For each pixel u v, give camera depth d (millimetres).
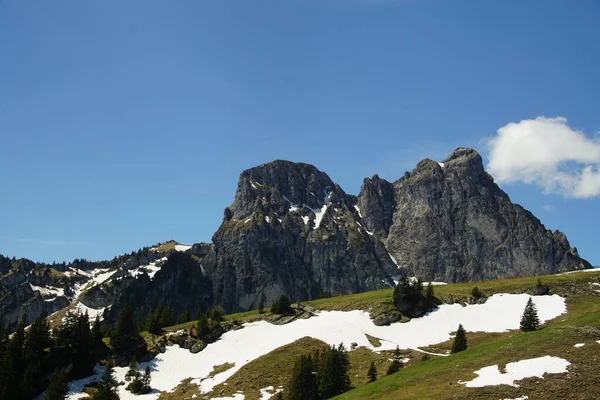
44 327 145875
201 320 158875
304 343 142250
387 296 182875
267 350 142625
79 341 141125
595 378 68750
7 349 133750
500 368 76000
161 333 165375
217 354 146500
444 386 74000
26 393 125750
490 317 155000
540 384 68750
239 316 188500
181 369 140250
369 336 147500
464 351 94375
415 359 127438
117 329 150625
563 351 78312
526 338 88375
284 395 111438
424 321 156750
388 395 76562
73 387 132000
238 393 117250
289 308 175125
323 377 103750
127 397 124688
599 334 83625
